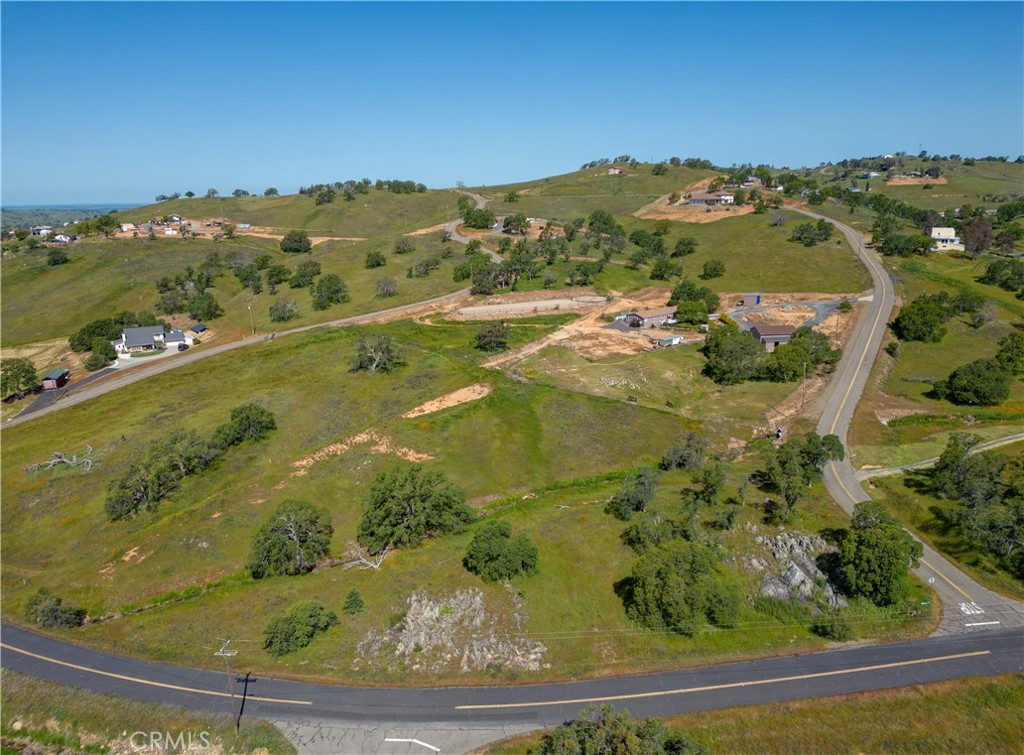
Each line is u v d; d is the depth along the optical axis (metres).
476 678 50.59
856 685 47.94
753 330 124.62
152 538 70.69
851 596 56.72
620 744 37.00
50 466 86.62
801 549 61.62
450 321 142.25
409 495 68.50
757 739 43.22
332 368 113.62
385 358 110.31
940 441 86.19
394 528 67.06
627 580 60.19
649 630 54.59
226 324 155.75
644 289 163.38
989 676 48.00
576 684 49.56
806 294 151.38
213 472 81.69
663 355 121.19
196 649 55.38
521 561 60.09
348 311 152.62
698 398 104.56
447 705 47.94
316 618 55.66
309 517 66.44
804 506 69.94
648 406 99.94
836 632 52.69
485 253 194.75
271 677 51.62
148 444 88.81
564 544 65.50
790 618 55.38
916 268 159.00
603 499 76.06
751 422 94.69
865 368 111.25
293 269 197.88
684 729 44.25
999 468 70.06
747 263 178.12
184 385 112.56
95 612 62.06
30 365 122.06
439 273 178.62
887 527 57.19
